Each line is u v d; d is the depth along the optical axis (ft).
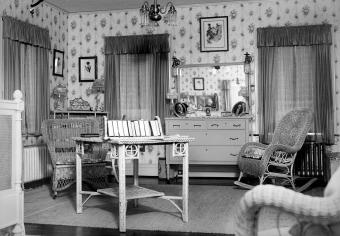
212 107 21.74
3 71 17.35
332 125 19.94
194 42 22.16
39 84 19.81
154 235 10.80
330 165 17.53
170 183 20.01
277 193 4.58
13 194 10.34
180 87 22.20
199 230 11.20
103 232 11.16
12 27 17.75
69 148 17.83
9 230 10.73
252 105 21.36
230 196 16.20
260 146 18.60
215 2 21.84
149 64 22.43
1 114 10.02
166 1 21.43
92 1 21.29
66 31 23.48
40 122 19.90
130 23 22.97
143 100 22.45
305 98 20.42
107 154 19.61
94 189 17.43
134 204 14.34
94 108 23.20
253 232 4.96
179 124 20.66
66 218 12.77
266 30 20.84
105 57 22.91
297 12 20.89
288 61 20.63
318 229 4.72
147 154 22.91
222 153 20.27
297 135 17.34
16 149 10.48
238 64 21.47
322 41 20.07
